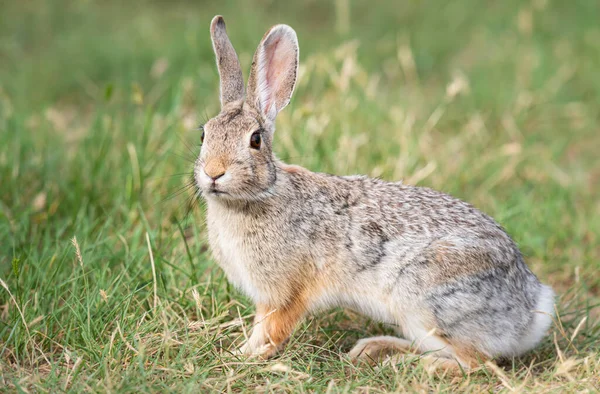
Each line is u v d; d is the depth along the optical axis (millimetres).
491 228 9125
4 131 13289
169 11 21766
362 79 14633
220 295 9617
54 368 7871
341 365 8492
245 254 8883
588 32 19578
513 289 8938
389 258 8852
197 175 8523
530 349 9320
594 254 11977
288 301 9000
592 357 8680
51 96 17328
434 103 16766
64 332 8773
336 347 9328
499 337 8867
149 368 8125
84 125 15844
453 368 8742
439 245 8773
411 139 13562
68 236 10836
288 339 9266
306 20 21703
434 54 19234
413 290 8789
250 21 19688
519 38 19594
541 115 16391
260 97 9023
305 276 8984
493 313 8789
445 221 9023
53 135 14109
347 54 14578
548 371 8656
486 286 8750
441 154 13914
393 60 18594
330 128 13375
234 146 8438
